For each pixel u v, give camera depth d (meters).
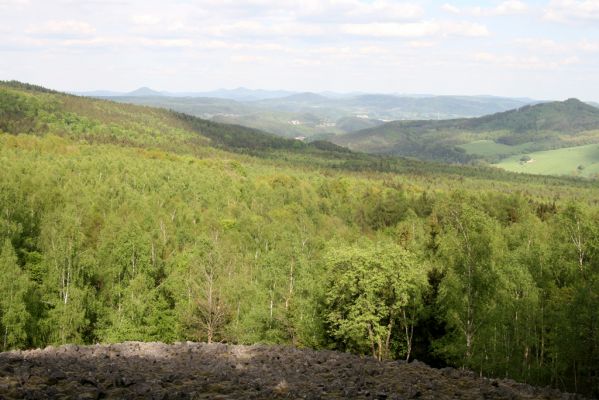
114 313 42.84
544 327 34.56
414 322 35.16
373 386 13.29
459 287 27.88
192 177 125.94
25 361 13.90
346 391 12.09
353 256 33.44
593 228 39.34
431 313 36.34
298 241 64.69
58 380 11.58
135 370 14.07
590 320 25.33
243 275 53.53
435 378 14.91
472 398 12.55
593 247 38.69
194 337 40.78
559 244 42.94
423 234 78.88
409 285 32.59
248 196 124.50
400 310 34.41
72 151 144.62
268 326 38.69
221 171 150.12
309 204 121.94
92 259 49.84
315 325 36.53
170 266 54.44
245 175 166.50
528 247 50.12
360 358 18.48
